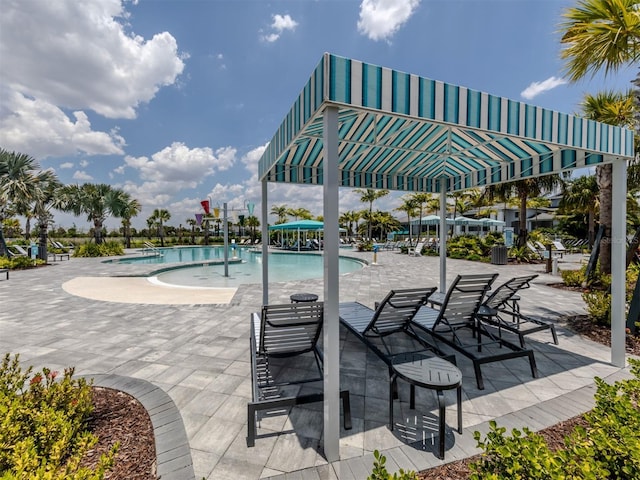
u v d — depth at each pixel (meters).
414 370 2.46
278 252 22.80
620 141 3.40
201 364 3.67
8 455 1.55
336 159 2.08
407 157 4.89
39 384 2.31
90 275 11.10
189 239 35.66
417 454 2.17
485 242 19.03
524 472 1.31
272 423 2.54
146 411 2.70
